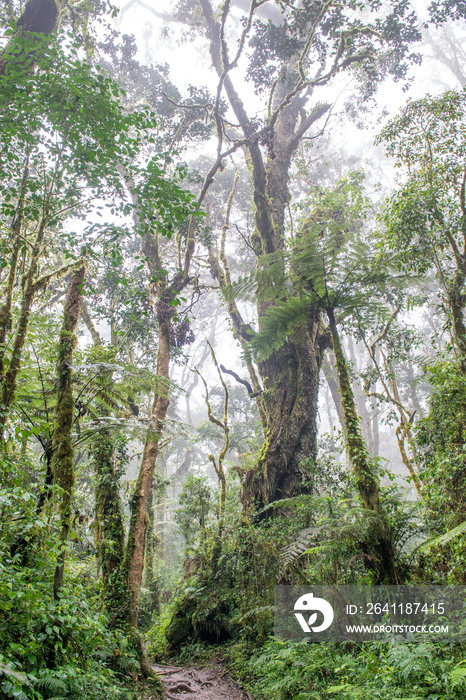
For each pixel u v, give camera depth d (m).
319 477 9.59
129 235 6.12
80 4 10.27
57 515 4.34
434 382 6.10
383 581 4.66
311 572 5.75
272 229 12.43
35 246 5.61
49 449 5.04
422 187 7.45
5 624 2.97
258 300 8.09
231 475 12.13
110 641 4.56
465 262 7.00
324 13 11.22
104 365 5.72
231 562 8.68
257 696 5.39
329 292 6.79
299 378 10.82
